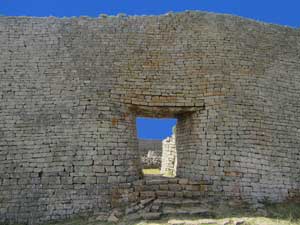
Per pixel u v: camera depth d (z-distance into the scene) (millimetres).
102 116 13820
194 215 11445
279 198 13305
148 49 15031
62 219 12336
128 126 14086
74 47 14938
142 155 27250
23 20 15328
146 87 14484
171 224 10531
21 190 12750
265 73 15039
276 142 14070
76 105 13914
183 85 14523
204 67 14648
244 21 15758
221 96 14125
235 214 11602
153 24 15445
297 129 14711
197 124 14141
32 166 13078
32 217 12367
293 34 16453
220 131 13695
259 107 14312
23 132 13547
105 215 12102
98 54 14859
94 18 15469
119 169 13305
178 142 15367
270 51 15570
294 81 15523
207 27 15344
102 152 13344
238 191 12891
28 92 14172
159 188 12922
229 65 14727
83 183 12867
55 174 12961
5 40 14984
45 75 14438
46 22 15328
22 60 14688
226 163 13266
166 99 14375
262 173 13391
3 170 13008
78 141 13398
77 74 14438
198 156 13688
